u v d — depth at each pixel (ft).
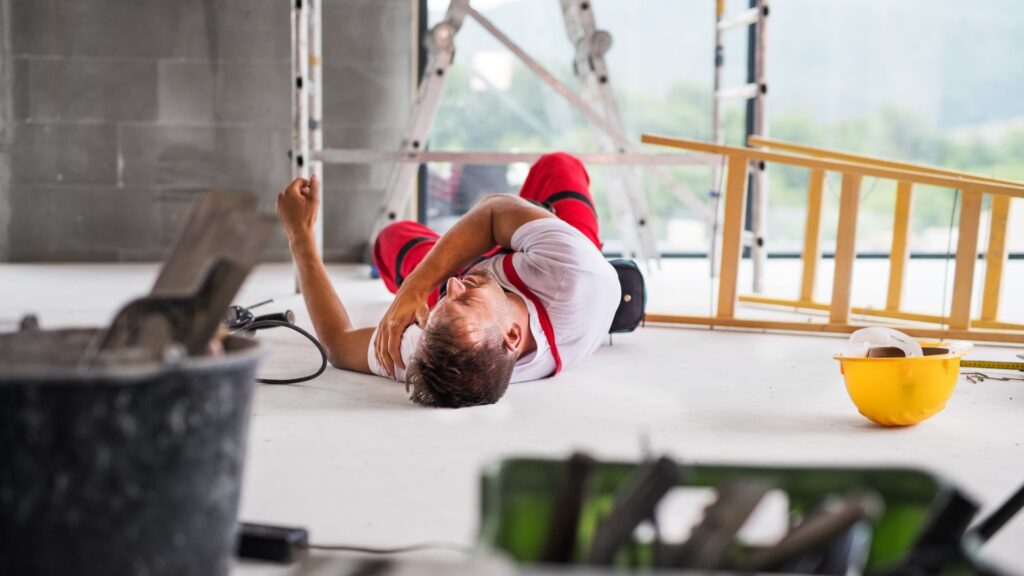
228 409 2.99
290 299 12.24
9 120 17.63
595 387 7.07
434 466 5.03
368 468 4.98
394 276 10.20
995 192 9.21
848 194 9.90
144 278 15.17
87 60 17.62
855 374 5.93
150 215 17.99
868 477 3.30
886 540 3.31
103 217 17.94
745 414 6.30
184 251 3.14
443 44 14.67
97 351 3.00
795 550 2.67
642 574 2.54
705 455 5.29
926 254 20.16
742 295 12.76
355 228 18.19
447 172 18.62
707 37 18.70
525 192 9.09
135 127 17.80
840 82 19.19
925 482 3.27
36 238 17.88
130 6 17.58
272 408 6.28
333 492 4.59
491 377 6.29
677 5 18.65
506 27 18.44
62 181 17.80
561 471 3.22
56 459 2.73
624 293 8.82
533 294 7.06
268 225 3.00
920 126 19.34
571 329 7.20
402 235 9.89
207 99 17.84
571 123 18.66
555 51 18.51
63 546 2.78
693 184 19.26
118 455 2.77
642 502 2.74
